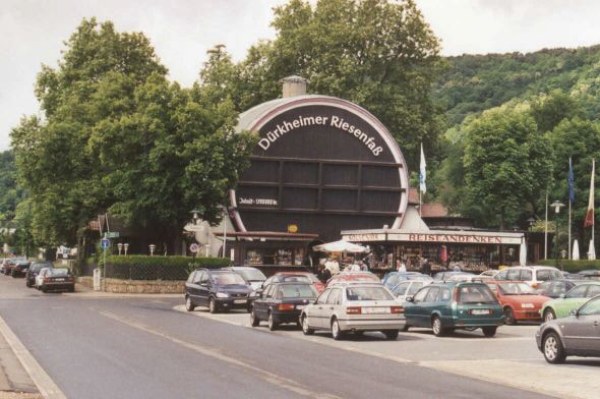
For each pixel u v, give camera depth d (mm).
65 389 14977
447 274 41312
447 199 101375
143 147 59344
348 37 84688
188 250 66938
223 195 59094
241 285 39562
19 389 14953
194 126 58375
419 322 29484
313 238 60188
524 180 80875
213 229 67188
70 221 70438
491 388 15906
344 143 71188
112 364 18875
